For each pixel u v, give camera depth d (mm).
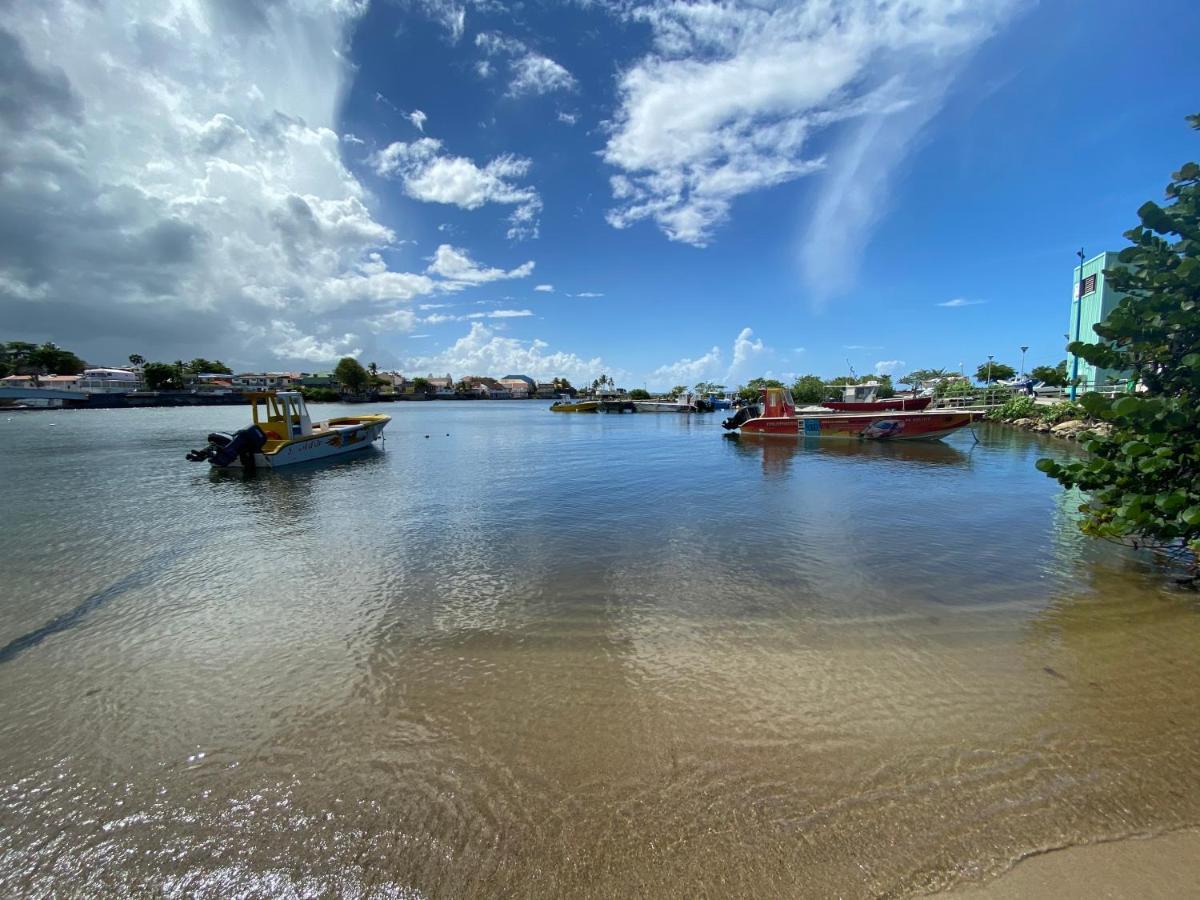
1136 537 7695
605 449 24828
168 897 2594
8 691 4406
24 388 81750
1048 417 30078
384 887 2578
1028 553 7688
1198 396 5957
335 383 135750
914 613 5641
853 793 3062
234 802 3152
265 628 5586
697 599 6184
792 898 2463
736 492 13234
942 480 14859
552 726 3773
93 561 8055
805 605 5934
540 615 5801
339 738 3711
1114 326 6191
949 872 2562
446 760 3451
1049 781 3125
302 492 14234
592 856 2693
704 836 2793
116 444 28047
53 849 2869
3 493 14320
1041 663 4480
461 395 151875
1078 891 2443
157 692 4355
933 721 3719
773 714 3850
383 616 5855
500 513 11133
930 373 78250
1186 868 2547
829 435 27719
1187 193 6012
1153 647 4699
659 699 4086
